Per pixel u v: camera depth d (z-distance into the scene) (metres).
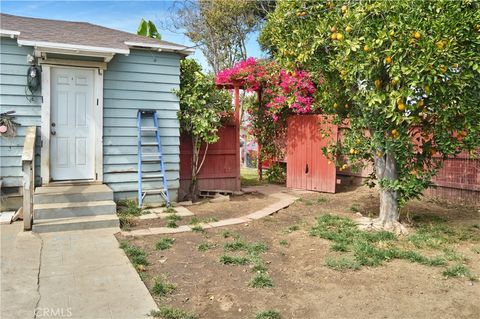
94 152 7.53
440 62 4.46
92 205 6.52
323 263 4.57
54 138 7.29
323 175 9.21
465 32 4.62
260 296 3.79
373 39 4.85
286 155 10.48
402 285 3.95
